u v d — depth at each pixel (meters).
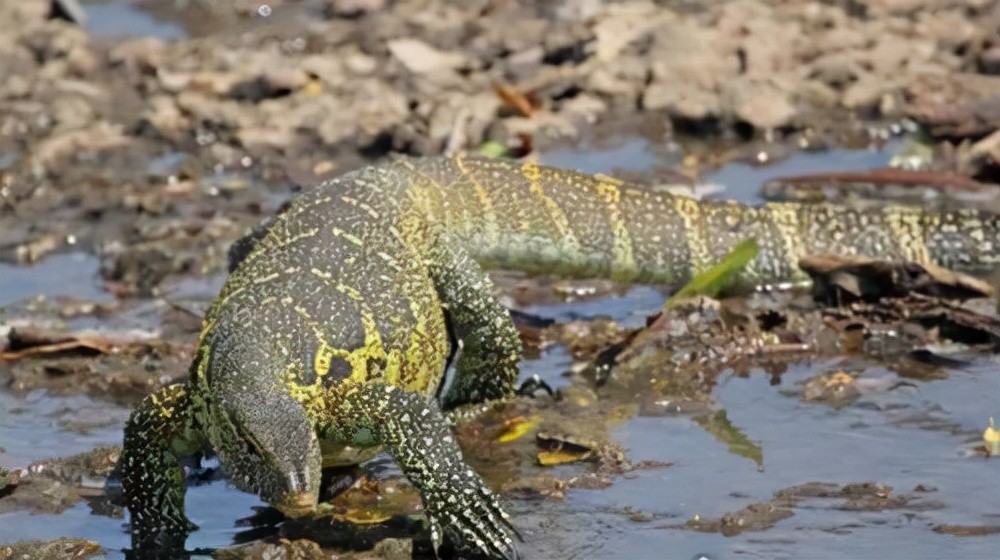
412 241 16.45
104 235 22.00
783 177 22.61
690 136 24.78
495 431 16.23
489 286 16.83
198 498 15.19
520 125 24.91
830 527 13.71
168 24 31.69
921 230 19.72
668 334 17.72
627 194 19.67
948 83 25.14
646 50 27.53
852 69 25.81
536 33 28.66
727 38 27.14
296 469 12.91
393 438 14.05
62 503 15.10
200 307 19.61
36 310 19.75
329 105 25.84
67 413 17.12
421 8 30.67
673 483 14.73
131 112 26.50
